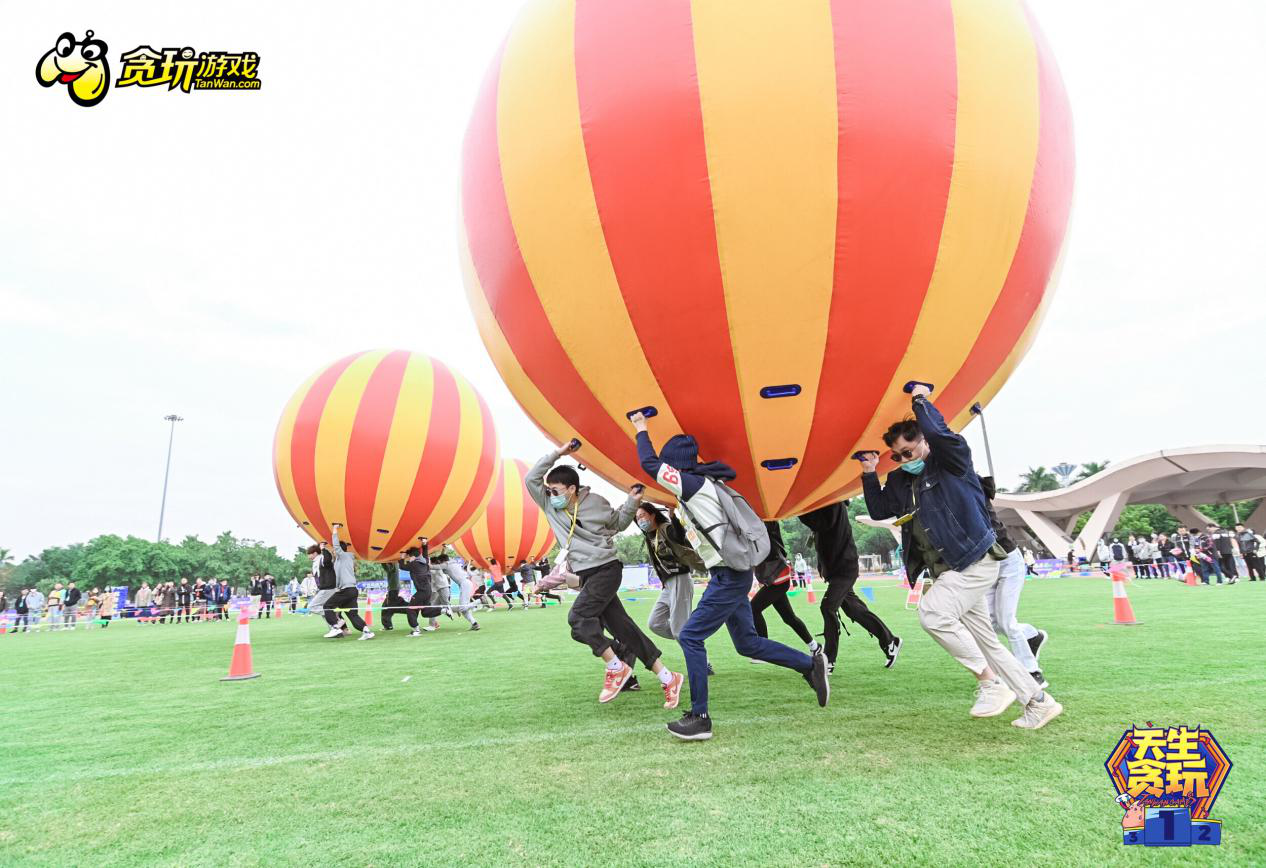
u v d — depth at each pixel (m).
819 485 3.50
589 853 1.93
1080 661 4.64
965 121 2.79
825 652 4.73
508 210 3.18
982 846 1.86
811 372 2.93
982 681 3.18
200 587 22.30
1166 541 21.38
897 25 2.77
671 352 2.94
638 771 2.67
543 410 3.67
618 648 4.22
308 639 9.66
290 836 2.17
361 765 2.93
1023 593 13.42
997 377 3.46
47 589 66.62
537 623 11.39
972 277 2.91
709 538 3.10
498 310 3.44
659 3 2.86
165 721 4.02
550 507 4.26
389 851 2.02
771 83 2.66
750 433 3.13
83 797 2.62
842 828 2.02
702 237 2.72
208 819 2.35
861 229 2.70
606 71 2.87
